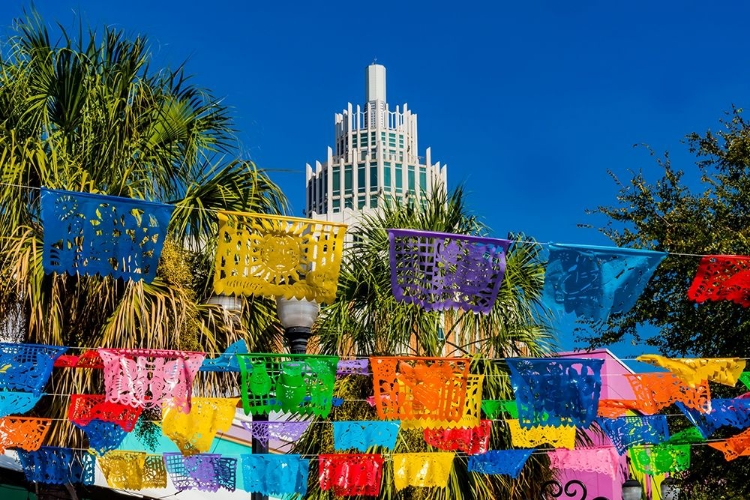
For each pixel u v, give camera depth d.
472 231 14.02
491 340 13.18
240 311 11.52
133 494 13.62
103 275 7.39
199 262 11.63
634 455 10.59
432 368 8.66
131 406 8.27
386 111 122.88
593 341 13.77
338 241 7.94
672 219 13.66
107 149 10.96
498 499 12.73
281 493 9.54
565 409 8.83
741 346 13.04
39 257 9.99
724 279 9.00
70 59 11.13
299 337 9.51
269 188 11.66
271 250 7.81
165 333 10.45
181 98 11.79
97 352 8.29
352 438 9.59
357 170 120.06
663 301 13.39
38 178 10.62
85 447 10.12
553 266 8.38
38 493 10.46
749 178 13.64
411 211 14.05
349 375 13.05
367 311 13.48
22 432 8.33
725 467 12.90
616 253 8.42
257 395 8.34
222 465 8.98
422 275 8.16
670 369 9.20
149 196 11.32
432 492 12.23
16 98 10.82
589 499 20.73
